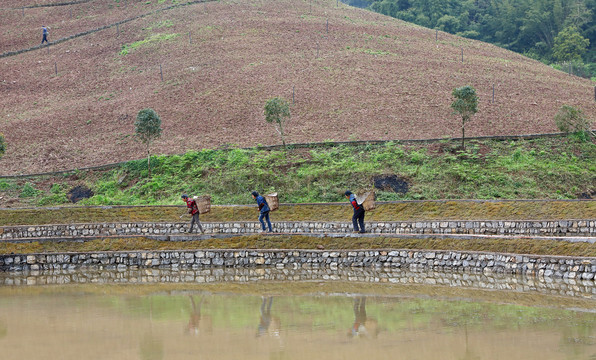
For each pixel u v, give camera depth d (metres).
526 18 93.19
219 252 24.69
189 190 33.38
